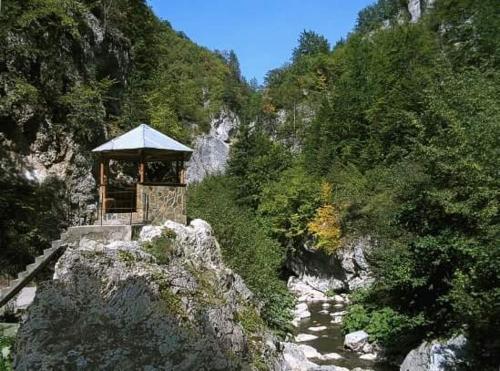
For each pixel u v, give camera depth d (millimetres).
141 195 16641
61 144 21500
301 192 39062
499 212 13695
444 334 16047
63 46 22578
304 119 73188
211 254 15523
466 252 14305
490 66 30938
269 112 82000
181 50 96000
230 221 21453
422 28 54406
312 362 17547
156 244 13992
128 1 33906
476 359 13766
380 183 31797
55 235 19875
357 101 48406
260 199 44562
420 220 17828
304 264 39250
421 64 43344
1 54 19609
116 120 27938
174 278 12117
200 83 88000
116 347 8836
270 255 25516
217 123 82000
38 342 8867
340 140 46594
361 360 18484
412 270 16875
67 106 22062
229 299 14094
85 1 26109
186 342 9312
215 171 64312
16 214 18266
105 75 27625
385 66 47000
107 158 18812
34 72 21000
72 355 8562
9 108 19484
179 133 35312
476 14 45344
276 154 50000
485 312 12500
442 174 17109
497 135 14820
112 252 11773
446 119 18266
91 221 22141
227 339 11656
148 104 32938
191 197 31875
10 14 19922
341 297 32938
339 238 34062
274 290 21297
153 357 8797
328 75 84125
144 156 17078
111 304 9922
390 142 37719
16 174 19328
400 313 17891
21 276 14266
